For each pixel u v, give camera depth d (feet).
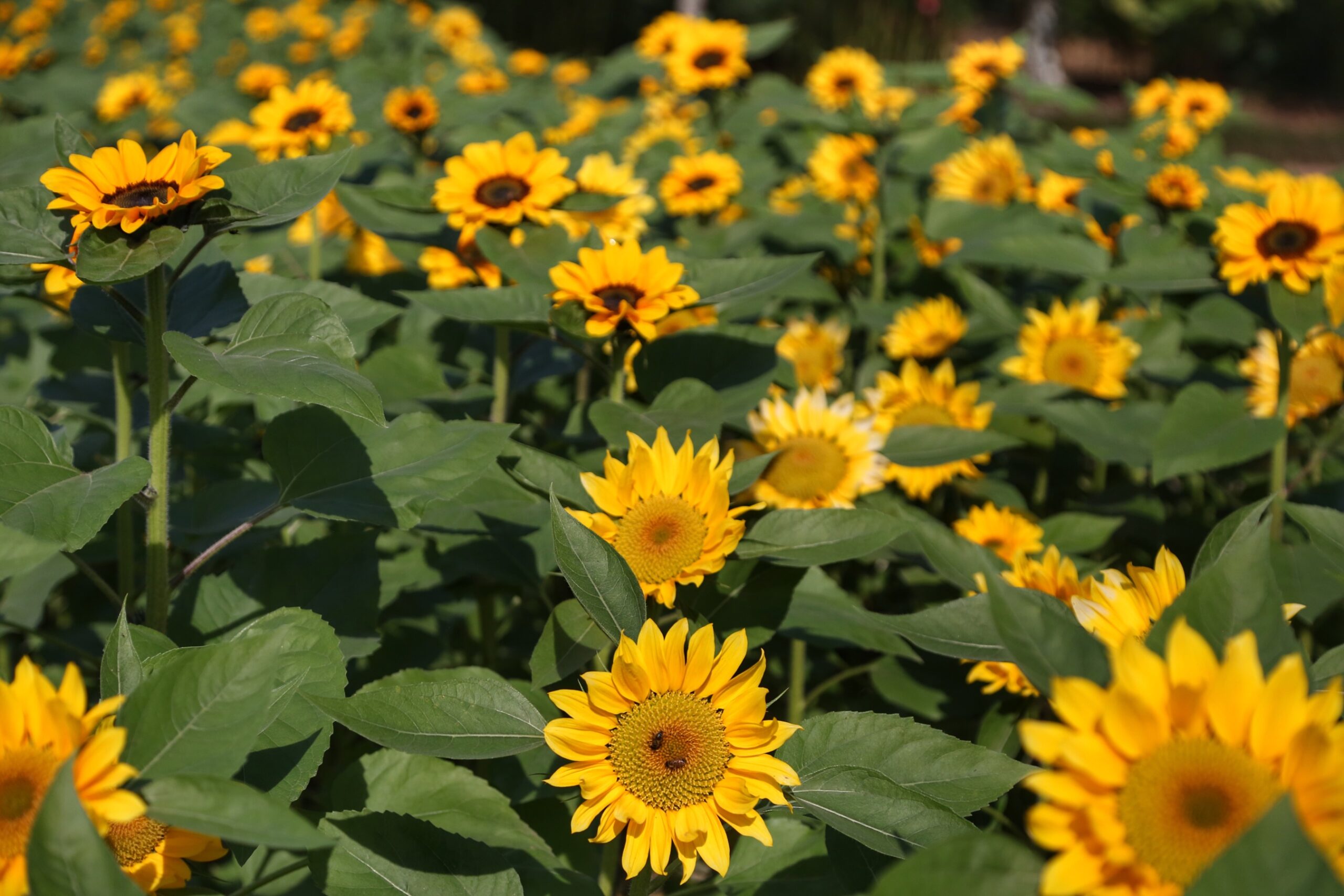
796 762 3.51
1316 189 4.64
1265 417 4.77
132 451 4.45
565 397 6.36
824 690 5.21
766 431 4.86
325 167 3.67
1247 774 2.71
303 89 6.10
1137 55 36.29
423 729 3.33
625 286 4.34
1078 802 2.73
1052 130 8.29
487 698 3.39
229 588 4.18
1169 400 6.68
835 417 4.84
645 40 11.13
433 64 14.06
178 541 4.67
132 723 3.05
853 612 4.36
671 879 4.40
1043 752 2.74
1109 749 2.74
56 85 11.32
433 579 4.71
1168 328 6.18
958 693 4.68
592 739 3.29
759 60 26.68
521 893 3.43
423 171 7.54
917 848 3.24
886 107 9.57
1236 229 4.71
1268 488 5.57
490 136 6.92
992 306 6.15
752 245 7.25
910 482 5.39
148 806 2.88
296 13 16.60
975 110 9.87
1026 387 5.72
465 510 4.34
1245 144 26.30
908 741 3.50
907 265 8.07
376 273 6.98
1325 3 34.04
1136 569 3.41
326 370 3.40
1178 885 2.69
